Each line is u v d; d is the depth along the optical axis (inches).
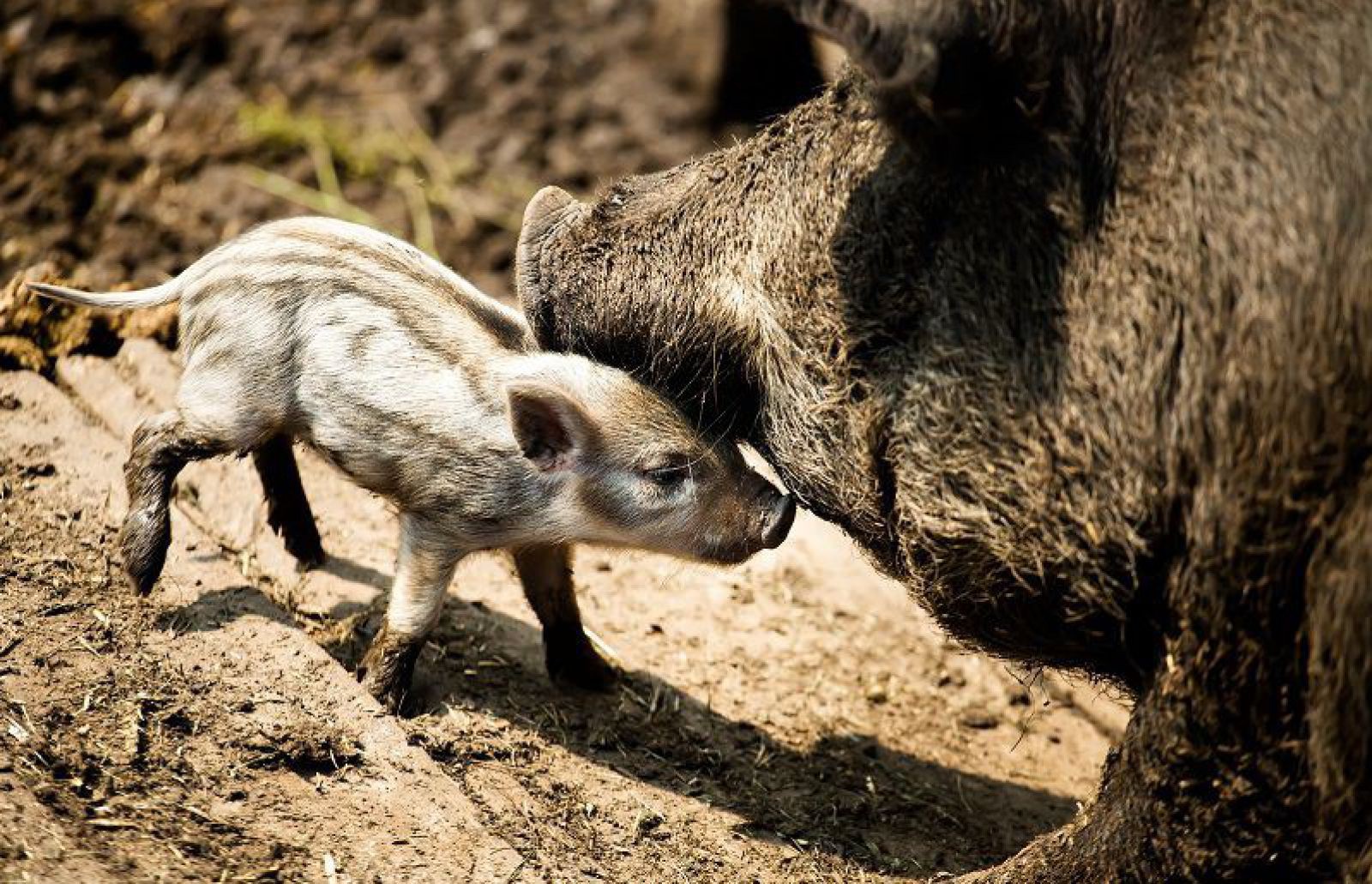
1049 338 622.2
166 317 1021.8
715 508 750.5
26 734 664.4
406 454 736.3
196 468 895.7
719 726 836.0
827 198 687.7
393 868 646.5
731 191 730.8
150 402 933.8
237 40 1546.5
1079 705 944.3
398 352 741.3
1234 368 574.9
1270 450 569.0
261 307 746.8
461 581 894.4
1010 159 620.1
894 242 660.1
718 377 745.6
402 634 745.0
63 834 607.5
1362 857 609.9
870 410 682.2
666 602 938.1
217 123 1445.6
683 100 1600.6
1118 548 616.1
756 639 924.0
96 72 1451.8
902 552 693.9
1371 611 557.3
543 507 741.3
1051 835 678.5
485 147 1514.5
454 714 769.6
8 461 840.3
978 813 826.2
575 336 766.5
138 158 1371.8
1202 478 586.9
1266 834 622.5
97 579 775.7
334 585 846.5
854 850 764.6
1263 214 568.4
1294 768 604.4
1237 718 605.0
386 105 1535.4
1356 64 559.8
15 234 1242.6
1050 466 626.2
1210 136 582.2
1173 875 639.8
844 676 912.3
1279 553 574.6
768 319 713.6
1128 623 635.5
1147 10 596.1
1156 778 629.3
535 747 767.7
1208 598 592.1
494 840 670.5
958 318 646.5
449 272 794.8
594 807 737.6
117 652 729.6
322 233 767.7
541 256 774.5
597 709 815.7
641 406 741.3
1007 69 601.6
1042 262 621.6
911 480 671.8
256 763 689.0
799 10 614.9
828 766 829.8
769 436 737.0
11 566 771.4
